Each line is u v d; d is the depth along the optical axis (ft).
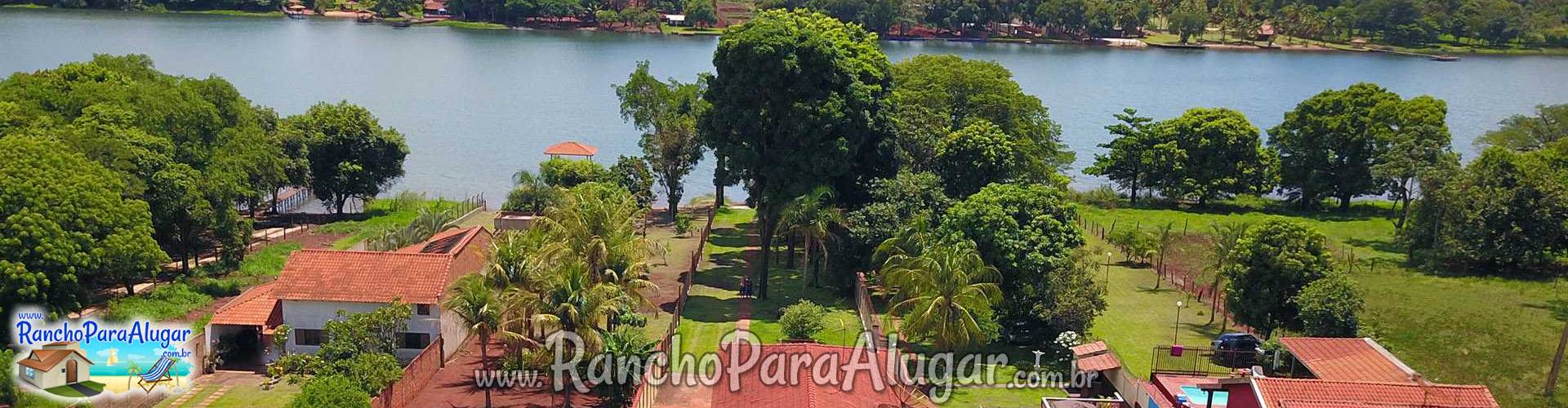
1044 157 370.53
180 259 290.76
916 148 291.17
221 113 326.65
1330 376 170.60
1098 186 471.62
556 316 180.65
